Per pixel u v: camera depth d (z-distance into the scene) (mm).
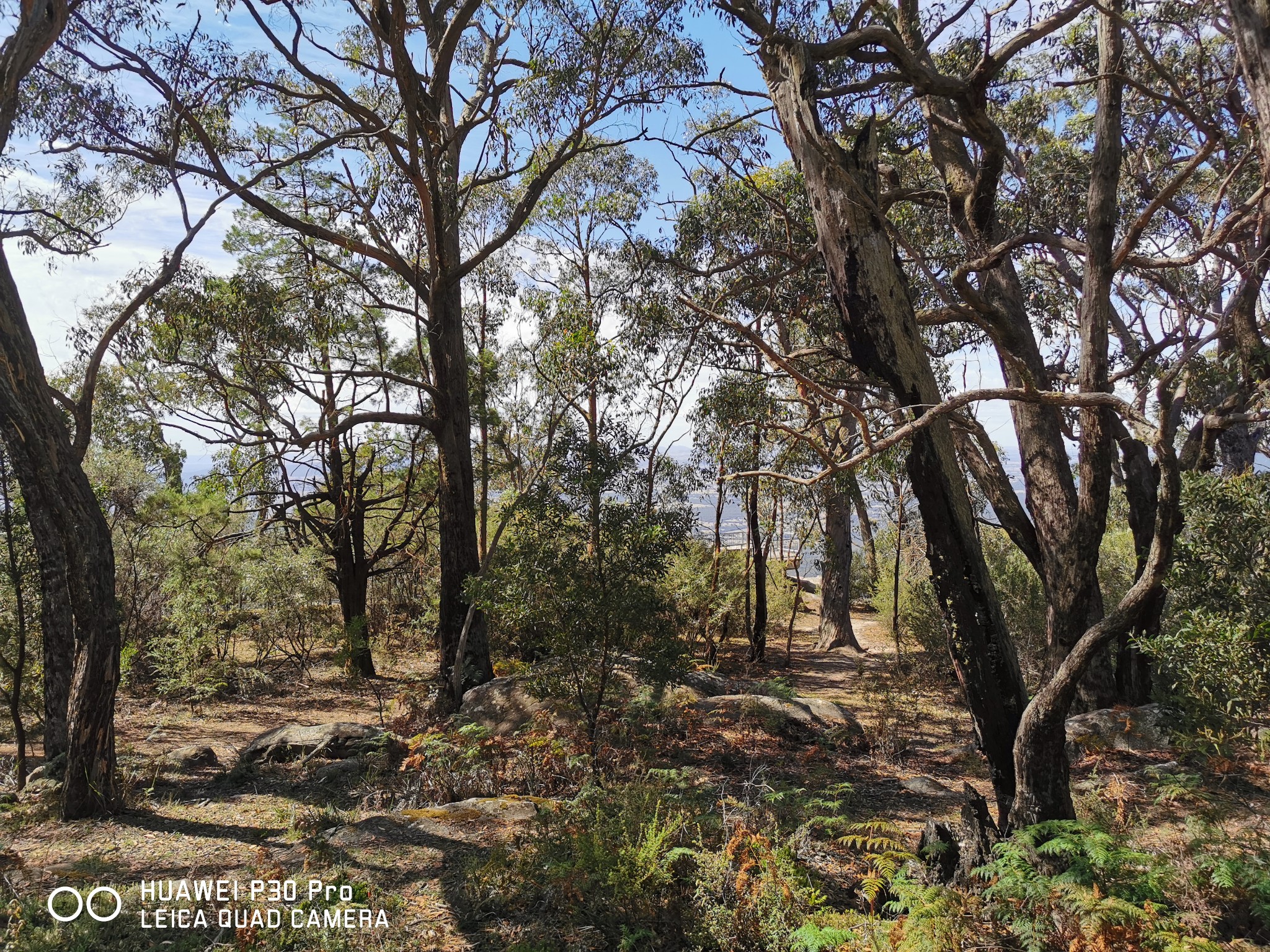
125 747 11172
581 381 17297
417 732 10867
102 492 17469
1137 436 4547
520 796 7617
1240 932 4520
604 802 6629
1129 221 10414
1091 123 13266
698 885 4887
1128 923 4082
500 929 4844
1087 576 6949
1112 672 10258
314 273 17031
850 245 6039
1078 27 10406
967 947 4227
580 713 10266
